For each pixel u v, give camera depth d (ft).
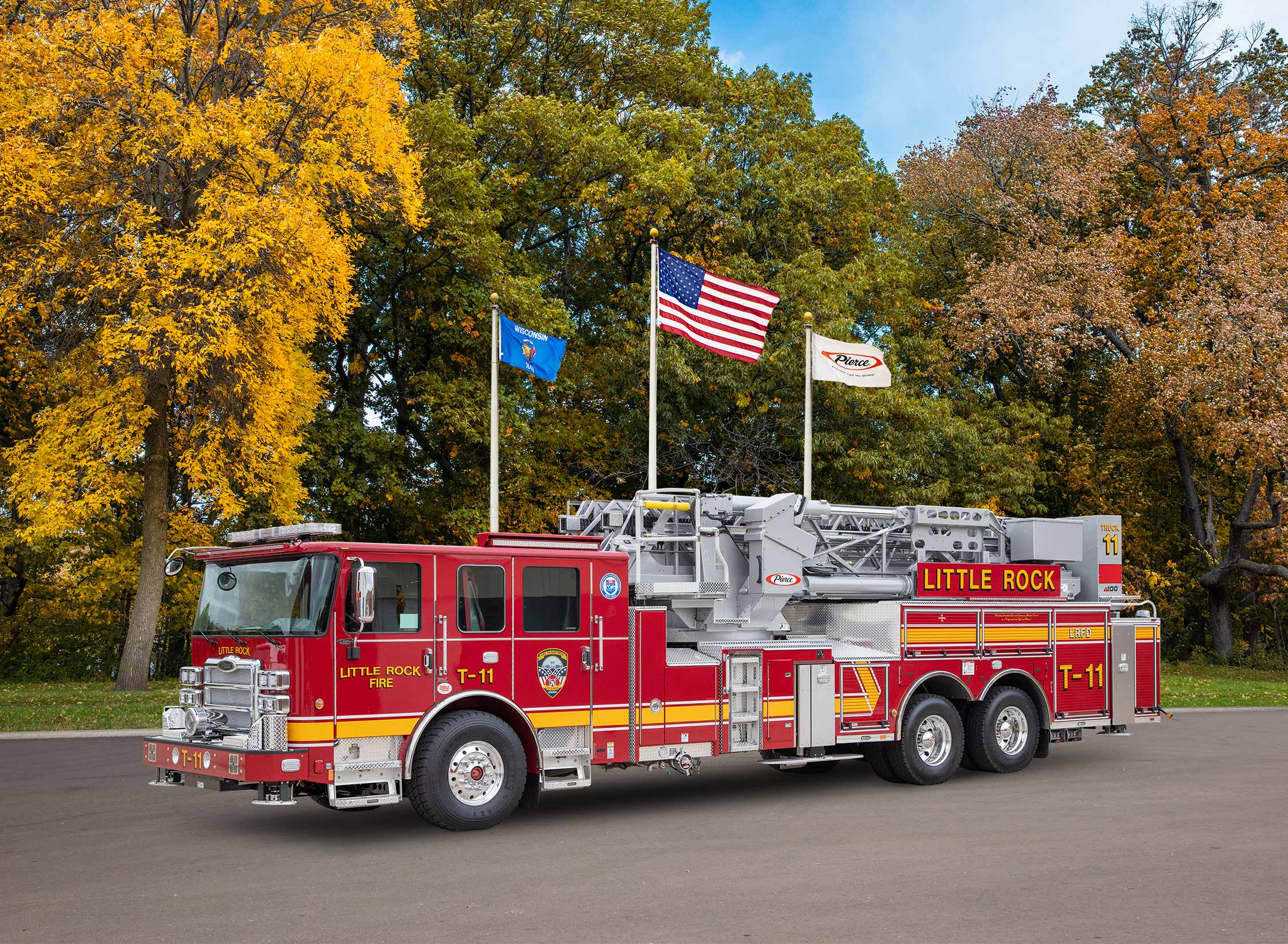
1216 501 131.03
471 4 96.32
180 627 92.73
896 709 40.34
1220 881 25.46
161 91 61.98
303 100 66.64
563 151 90.89
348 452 87.20
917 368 111.04
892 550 44.98
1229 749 51.57
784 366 85.81
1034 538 46.47
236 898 24.12
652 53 98.78
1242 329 103.24
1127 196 131.23
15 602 95.09
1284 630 142.00
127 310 67.41
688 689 35.81
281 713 29.12
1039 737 44.86
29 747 49.65
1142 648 47.75
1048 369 111.65
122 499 72.28
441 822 30.91
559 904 23.48
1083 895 24.18
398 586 30.78
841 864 27.27
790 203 95.35
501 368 87.97
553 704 33.12
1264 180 120.16
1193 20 124.77
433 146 83.51
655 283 60.39
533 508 91.15
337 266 65.31
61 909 23.16
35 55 61.87
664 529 39.22
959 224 129.18
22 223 64.03
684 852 28.76
